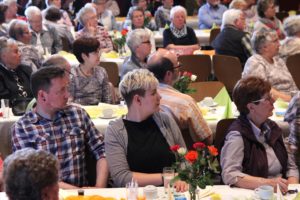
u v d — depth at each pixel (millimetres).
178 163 3180
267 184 3543
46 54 8188
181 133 4215
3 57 5680
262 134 3834
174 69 4441
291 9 14242
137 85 3770
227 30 8180
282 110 5309
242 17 8203
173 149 3199
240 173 3652
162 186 3707
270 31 6234
